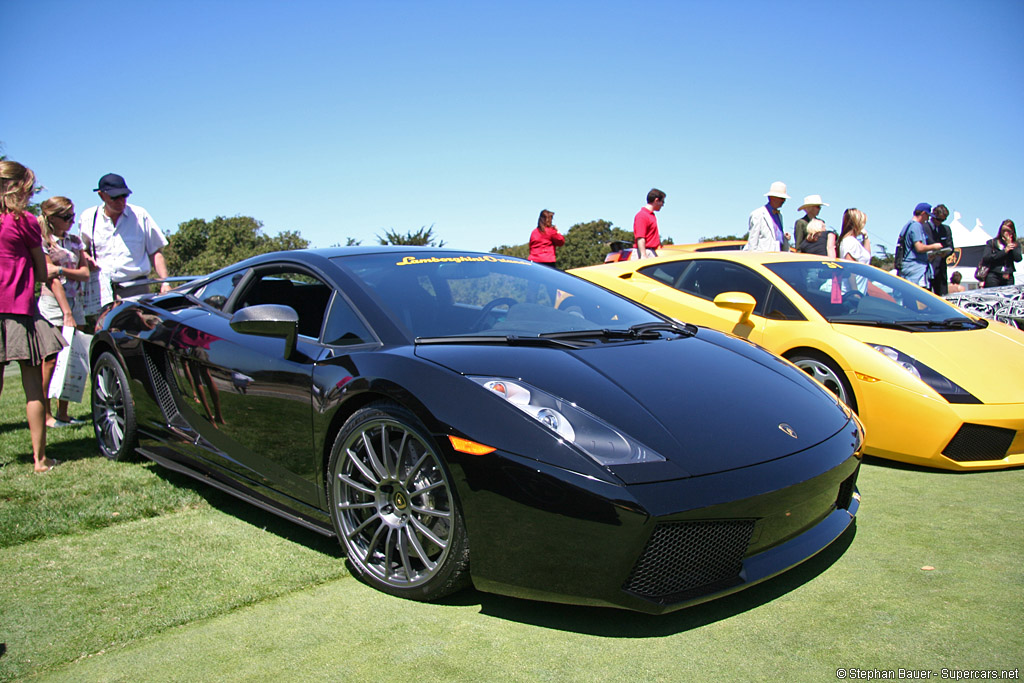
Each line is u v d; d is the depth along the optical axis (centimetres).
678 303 495
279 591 230
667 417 217
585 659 188
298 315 297
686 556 199
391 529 230
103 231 496
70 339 416
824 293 433
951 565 237
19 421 491
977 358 365
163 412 347
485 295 296
